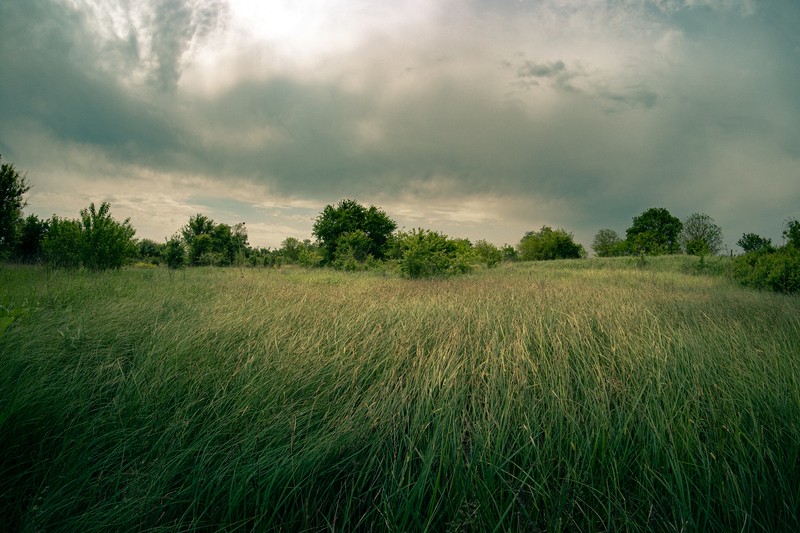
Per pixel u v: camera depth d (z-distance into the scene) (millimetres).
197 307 6191
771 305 6836
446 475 2129
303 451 2305
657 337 4445
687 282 13188
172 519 2008
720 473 2139
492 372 3344
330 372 3480
